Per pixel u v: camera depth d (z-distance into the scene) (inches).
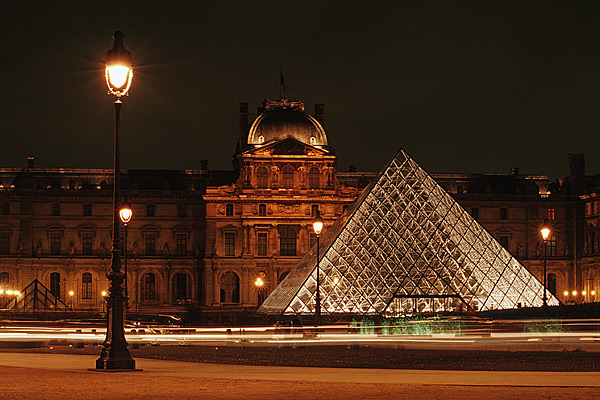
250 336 3875.5
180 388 1593.3
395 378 1808.6
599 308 4330.7
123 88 2054.6
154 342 3506.4
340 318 5039.4
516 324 3846.0
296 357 2642.7
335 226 5644.7
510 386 1604.3
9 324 4813.0
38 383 1664.6
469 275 5211.6
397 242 5275.6
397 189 5452.8
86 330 4222.4
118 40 2052.2
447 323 3907.5
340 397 1462.8
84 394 1505.9
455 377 1829.5
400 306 5118.1
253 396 1481.3
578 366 2213.3
